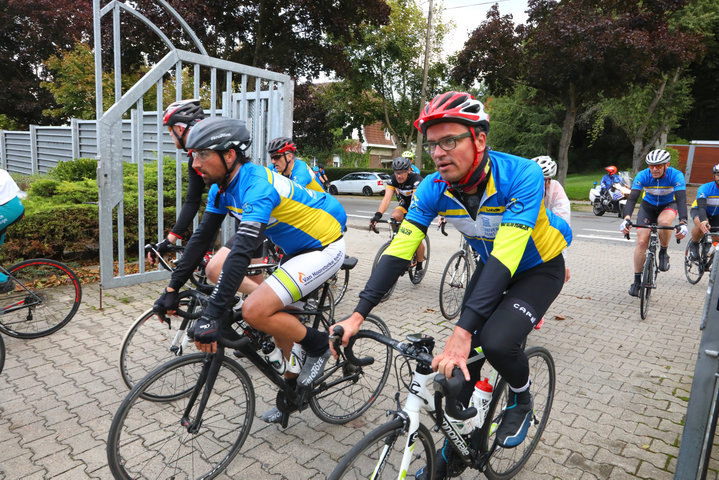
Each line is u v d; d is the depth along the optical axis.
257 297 2.39
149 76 5.22
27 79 21.27
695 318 5.09
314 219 2.66
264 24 15.55
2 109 20.83
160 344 3.78
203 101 16.56
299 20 15.71
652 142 24.72
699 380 1.97
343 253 2.81
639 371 3.71
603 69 16.30
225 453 2.42
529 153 35.09
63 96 17.12
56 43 20.19
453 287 4.98
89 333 4.08
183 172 6.75
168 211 6.43
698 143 23.91
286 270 2.50
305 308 2.95
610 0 15.95
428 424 2.95
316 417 2.94
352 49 22.84
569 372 3.67
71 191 6.20
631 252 9.02
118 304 4.82
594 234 11.17
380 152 46.03
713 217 6.29
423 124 1.81
